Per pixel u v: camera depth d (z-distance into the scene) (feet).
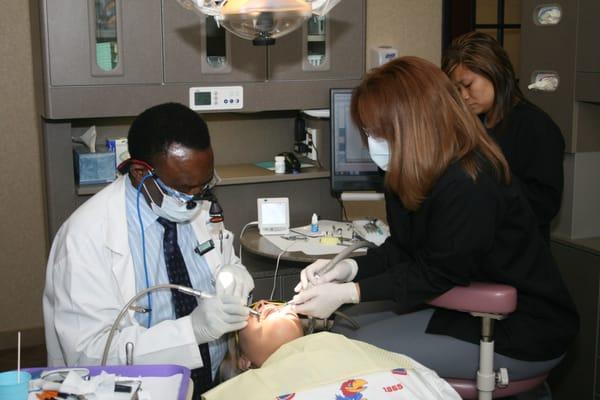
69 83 9.00
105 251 5.74
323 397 5.03
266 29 6.25
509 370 6.89
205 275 6.36
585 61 9.47
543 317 6.97
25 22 11.90
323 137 10.64
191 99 9.57
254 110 9.93
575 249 9.83
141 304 5.93
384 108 6.40
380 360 5.53
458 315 7.08
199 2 6.19
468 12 13.25
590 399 9.78
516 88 8.73
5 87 11.96
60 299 5.62
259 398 5.07
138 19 9.16
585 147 9.88
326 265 7.41
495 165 6.57
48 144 9.33
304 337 5.98
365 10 10.27
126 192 5.98
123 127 10.39
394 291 6.68
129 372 4.99
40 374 4.92
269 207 9.95
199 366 5.59
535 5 10.23
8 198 12.29
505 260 6.77
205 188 5.98
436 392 5.30
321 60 10.20
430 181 6.46
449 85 6.56
